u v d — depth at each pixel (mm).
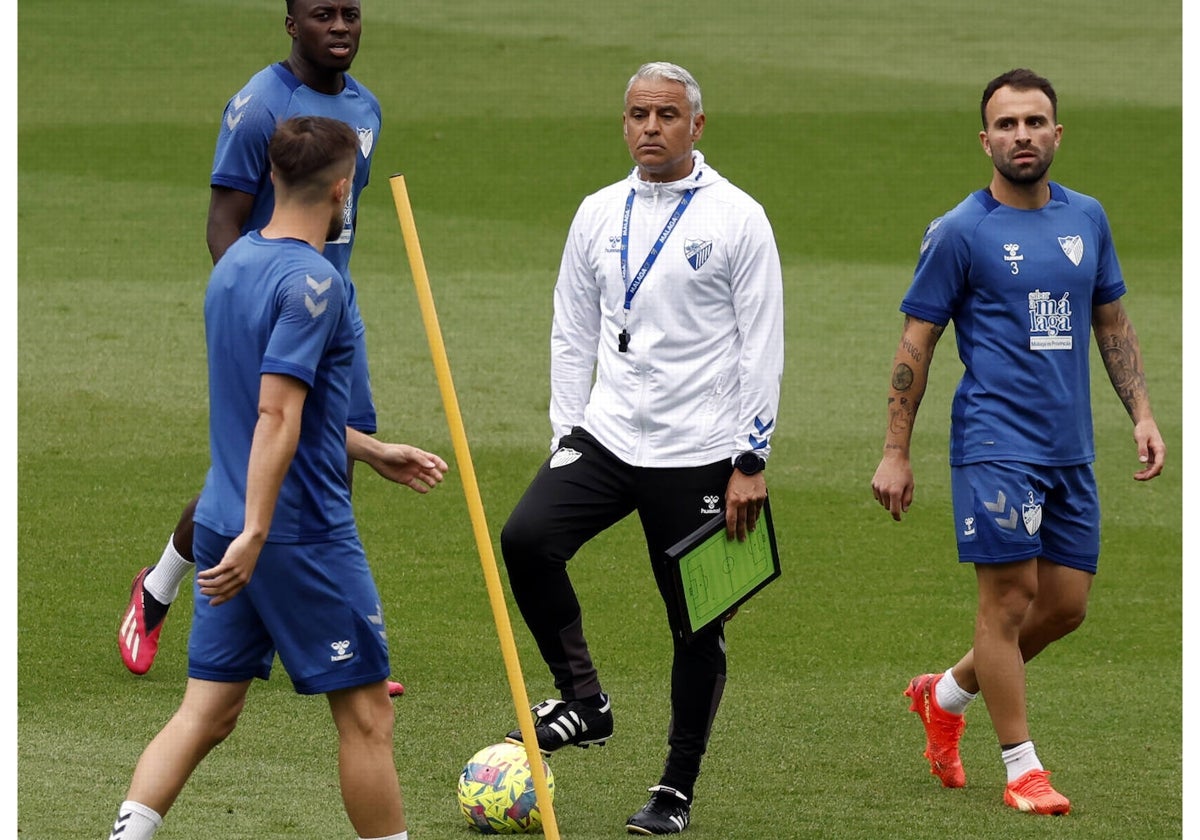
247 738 21594
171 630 26016
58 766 20344
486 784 18875
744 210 19312
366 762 16797
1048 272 20125
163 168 69250
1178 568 31078
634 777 20969
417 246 17516
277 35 95812
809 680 24875
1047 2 110812
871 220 65188
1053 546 20844
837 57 94875
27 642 25062
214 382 16469
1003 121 20062
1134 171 73438
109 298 49469
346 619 16531
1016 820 19688
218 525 16391
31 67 86250
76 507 31750
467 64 91188
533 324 48719
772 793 20531
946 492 35281
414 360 44250
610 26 102000
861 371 44750
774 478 35719
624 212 19750
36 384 40188
